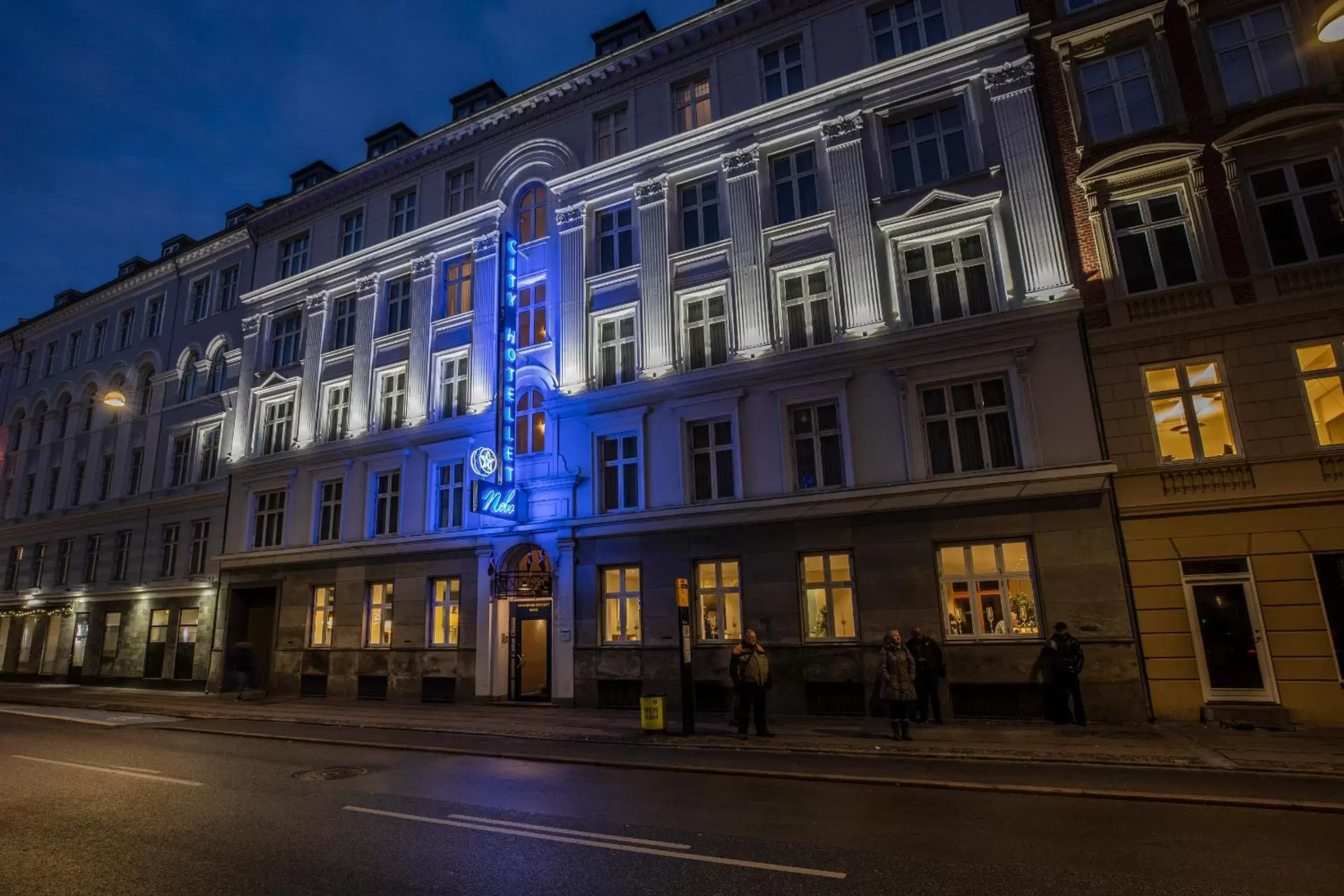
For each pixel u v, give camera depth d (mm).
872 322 16625
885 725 13844
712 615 16922
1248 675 12984
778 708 15648
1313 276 13805
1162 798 7977
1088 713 13453
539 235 22344
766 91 19672
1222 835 6742
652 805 8117
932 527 15117
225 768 10695
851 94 18172
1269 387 13672
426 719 16156
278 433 25672
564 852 6426
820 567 16188
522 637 19453
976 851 6332
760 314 17828
